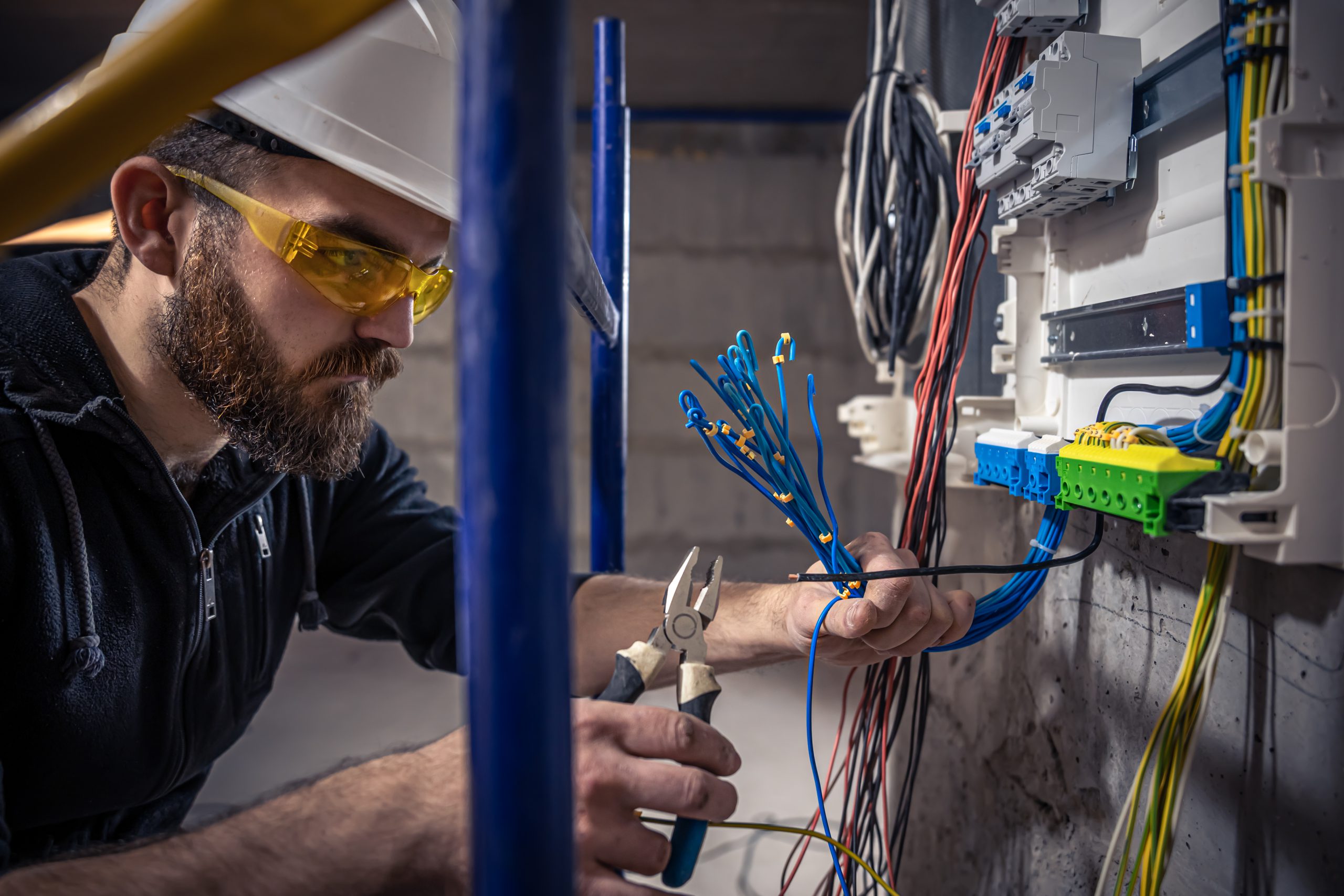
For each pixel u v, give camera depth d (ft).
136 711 2.64
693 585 2.00
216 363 2.36
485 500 0.78
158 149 2.29
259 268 2.29
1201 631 1.82
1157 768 1.87
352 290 2.27
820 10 8.41
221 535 2.91
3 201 0.80
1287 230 1.58
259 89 2.04
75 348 2.46
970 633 2.36
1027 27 2.59
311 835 1.63
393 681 9.55
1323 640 1.66
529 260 0.75
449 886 1.59
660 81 10.38
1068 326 2.53
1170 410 2.11
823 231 11.75
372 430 3.63
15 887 1.51
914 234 3.62
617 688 1.83
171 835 1.70
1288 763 1.77
